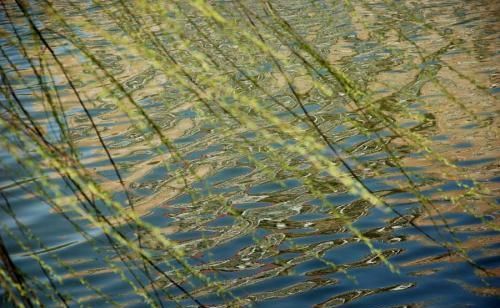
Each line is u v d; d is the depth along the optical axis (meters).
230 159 6.84
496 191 5.51
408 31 12.86
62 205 5.54
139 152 7.34
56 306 4.06
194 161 6.92
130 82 9.96
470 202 5.30
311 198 5.80
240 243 4.99
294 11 14.35
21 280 1.96
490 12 14.99
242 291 4.23
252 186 6.16
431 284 4.14
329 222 5.28
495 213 5.07
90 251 4.84
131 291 4.24
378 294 4.09
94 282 4.39
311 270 4.48
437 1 16.89
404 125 7.46
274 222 5.36
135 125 1.92
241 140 7.18
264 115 1.88
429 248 4.63
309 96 8.61
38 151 1.85
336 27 12.63
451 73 9.70
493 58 10.61
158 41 1.89
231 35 1.78
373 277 4.31
